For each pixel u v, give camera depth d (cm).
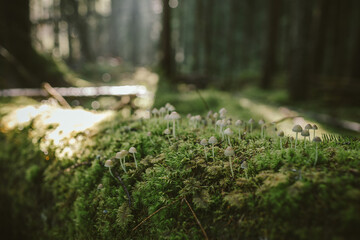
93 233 36
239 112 100
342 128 81
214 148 37
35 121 57
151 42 652
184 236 30
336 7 220
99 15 500
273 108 119
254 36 384
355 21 238
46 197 44
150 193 34
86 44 406
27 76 116
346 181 28
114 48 551
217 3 389
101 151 42
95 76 274
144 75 184
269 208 28
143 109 92
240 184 31
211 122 48
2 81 110
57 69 136
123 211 33
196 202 31
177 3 409
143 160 37
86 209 37
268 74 212
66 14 389
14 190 48
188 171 34
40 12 383
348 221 25
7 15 117
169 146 38
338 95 134
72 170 42
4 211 49
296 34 144
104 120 54
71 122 54
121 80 247
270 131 50
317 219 26
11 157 51
